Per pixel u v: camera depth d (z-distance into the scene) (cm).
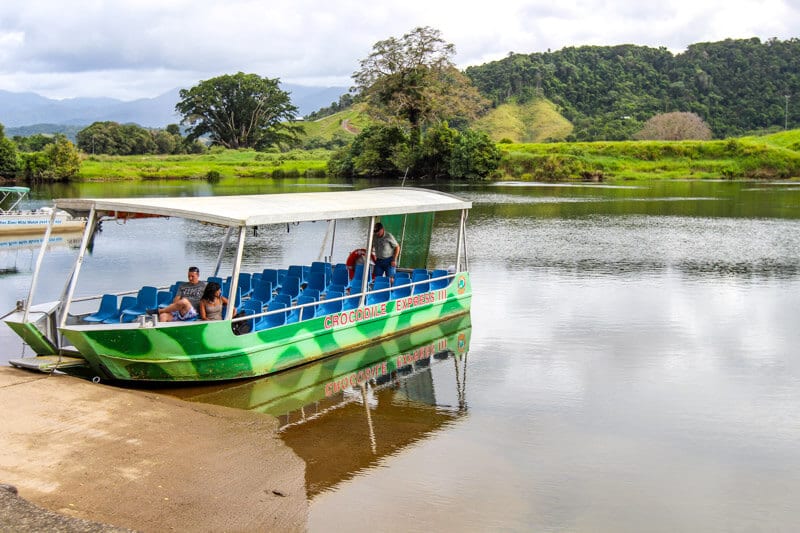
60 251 3089
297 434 1113
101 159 10394
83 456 966
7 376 1261
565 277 2481
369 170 8738
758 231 3709
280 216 1356
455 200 1836
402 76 8525
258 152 12612
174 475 936
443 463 1022
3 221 3491
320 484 945
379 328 1636
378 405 1255
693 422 1192
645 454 1066
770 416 1222
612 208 4966
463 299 1905
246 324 1349
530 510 892
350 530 833
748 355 1571
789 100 17412
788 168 8950
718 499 930
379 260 1759
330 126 16375
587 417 1211
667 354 1579
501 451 1068
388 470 995
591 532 845
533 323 1842
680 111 16138
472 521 863
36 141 11675
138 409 1152
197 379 1294
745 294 2197
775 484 975
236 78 13400
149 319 1305
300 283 1764
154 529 802
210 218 1284
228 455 1015
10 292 2192
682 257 2905
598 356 1563
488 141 8344
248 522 838
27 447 980
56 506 827
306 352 1455
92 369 1325
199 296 1384
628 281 2411
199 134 13562
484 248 3148
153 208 1296
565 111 17138
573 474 994
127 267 2688
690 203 5341
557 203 5362
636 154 9375
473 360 1529
